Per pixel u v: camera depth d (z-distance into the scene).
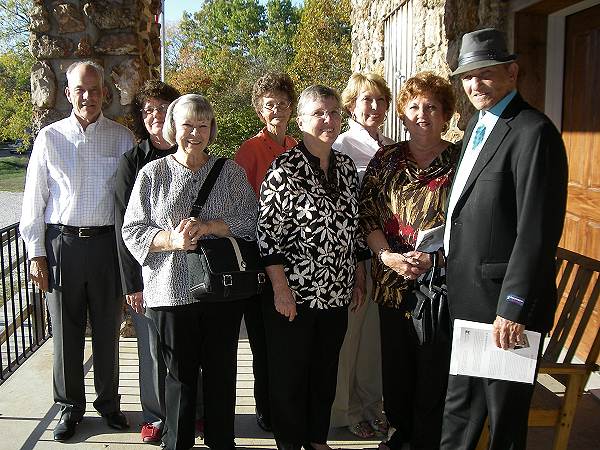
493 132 2.25
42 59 4.58
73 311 3.28
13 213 19.48
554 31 4.15
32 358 4.35
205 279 2.58
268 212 2.69
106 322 3.31
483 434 2.80
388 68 6.95
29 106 23.92
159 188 2.73
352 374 3.37
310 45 23.31
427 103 2.76
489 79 2.24
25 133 24.59
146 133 3.15
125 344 4.60
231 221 2.79
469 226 2.29
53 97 4.58
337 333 2.86
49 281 3.28
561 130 4.26
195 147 2.70
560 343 2.86
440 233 2.63
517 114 2.21
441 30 4.86
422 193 2.77
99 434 3.33
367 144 3.39
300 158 2.72
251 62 28.70
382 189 2.88
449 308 2.43
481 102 2.28
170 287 2.69
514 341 2.14
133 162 3.00
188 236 2.59
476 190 2.26
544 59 4.18
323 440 2.98
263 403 3.30
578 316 4.17
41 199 3.22
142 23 4.78
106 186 3.23
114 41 4.57
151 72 5.09
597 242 3.95
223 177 2.80
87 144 3.21
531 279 2.09
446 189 2.74
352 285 2.87
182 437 2.83
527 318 2.12
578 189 4.14
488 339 2.24
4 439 3.28
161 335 2.78
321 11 23.34
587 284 2.83
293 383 2.82
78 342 3.31
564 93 4.21
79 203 3.19
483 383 2.36
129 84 4.60
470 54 2.27
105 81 4.63
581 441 3.14
